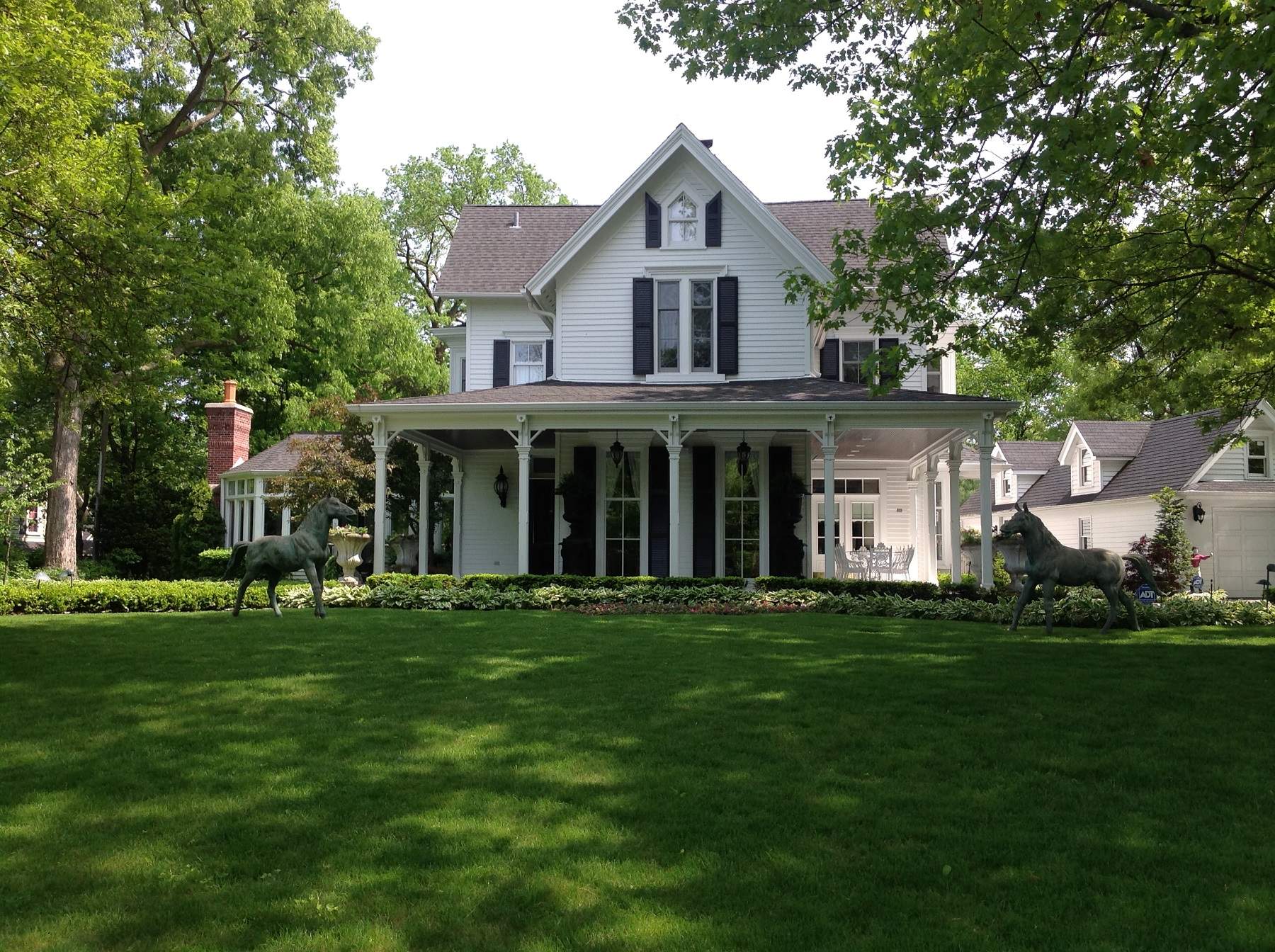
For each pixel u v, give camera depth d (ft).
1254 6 26.61
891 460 72.02
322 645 32.40
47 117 33.83
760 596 48.85
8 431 82.33
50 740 19.63
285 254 101.60
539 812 14.97
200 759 18.12
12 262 34.37
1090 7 28.22
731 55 35.96
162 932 10.80
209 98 89.15
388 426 54.24
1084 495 95.40
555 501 67.62
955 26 31.45
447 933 10.71
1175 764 17.88
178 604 48.67
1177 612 43.52
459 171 145.69
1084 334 41.24
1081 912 11.47
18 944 10.48
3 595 46.21
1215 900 11.80
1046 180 30.19
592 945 10.39
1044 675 26.71
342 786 16.38
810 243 71.10
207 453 100.42
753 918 11.15
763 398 53.16
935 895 11.92
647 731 20.22
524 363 72.28
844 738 19.61
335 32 90.53
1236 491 77.36
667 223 62.75
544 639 34.01
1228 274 38.19
